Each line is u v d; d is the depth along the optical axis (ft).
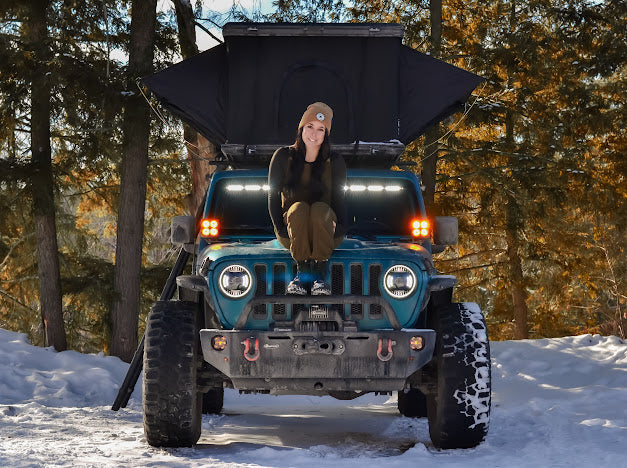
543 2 77.36
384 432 23.58
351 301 18.20
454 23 80.59
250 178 23.00
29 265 71.77
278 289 18.58
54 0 53.88
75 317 70.08
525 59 73.00
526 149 76.43
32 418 26.84
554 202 73.00
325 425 25.40
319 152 18.89
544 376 36.96
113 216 81.20
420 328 19.52
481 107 69.97
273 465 17.38
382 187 23.08
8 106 53.42
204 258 19.65
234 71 24.27
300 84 24.25
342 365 18.19
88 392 38.88
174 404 18.89
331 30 24.20
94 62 52.75
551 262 84.58
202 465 17.21
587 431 21.84
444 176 75.87
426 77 25.55
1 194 61.98
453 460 17.94
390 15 77.77
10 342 44.50
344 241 19.54
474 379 18.78
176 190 73.31
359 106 24.22
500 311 93.45
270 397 37.24
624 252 89.10
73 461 17.33
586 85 80.64
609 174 78.64
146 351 19.07
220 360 18.25
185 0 56.18
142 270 66.90
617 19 74.64
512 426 23.52
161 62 55.31
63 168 57.16
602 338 42.01
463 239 86.22
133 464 17.19
